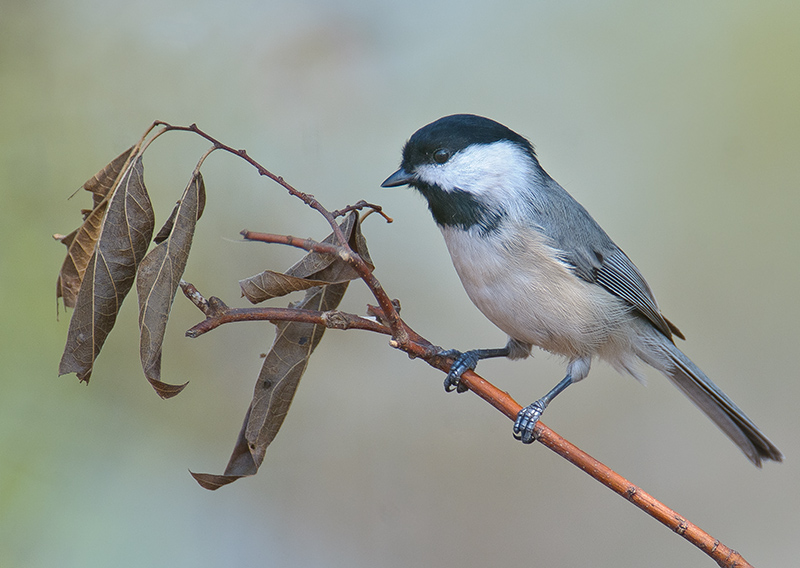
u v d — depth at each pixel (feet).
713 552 15.75
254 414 17.93
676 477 31.83
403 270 33.14
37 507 24.57
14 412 25.35
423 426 31.81
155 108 30.99
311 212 31.99
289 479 30.48
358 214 18.07
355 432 31.42
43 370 25.88
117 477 26.48
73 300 15.97
